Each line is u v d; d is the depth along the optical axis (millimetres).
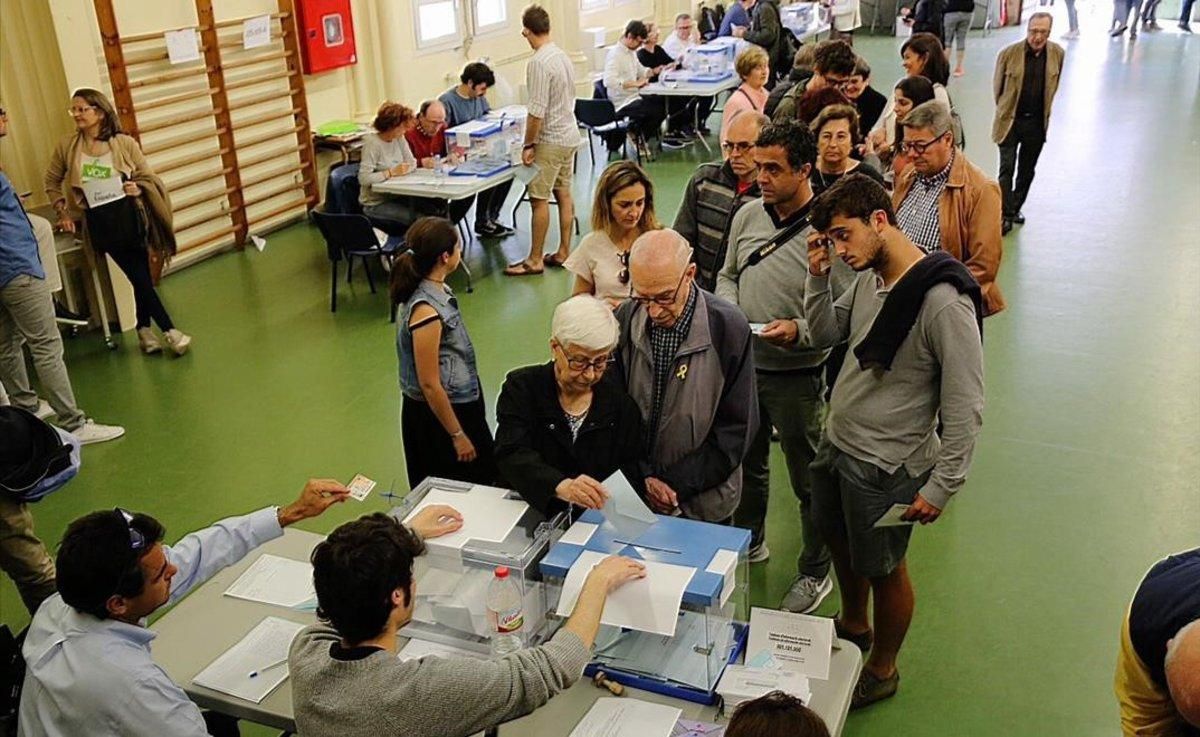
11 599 3494
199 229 6773
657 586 1896
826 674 2029
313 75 7547
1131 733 1672
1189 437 4191
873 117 4992
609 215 3129
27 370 5211
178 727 1824
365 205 6168
